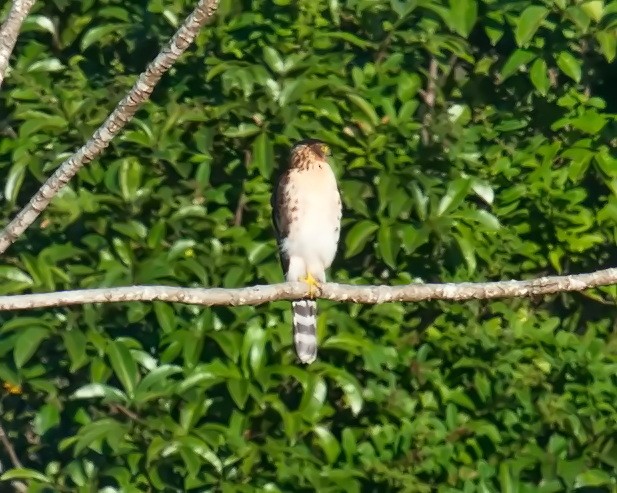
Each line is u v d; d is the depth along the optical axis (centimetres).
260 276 1275
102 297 870
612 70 1491
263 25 1320
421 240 1255
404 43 1344
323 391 1238
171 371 1255
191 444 1244
